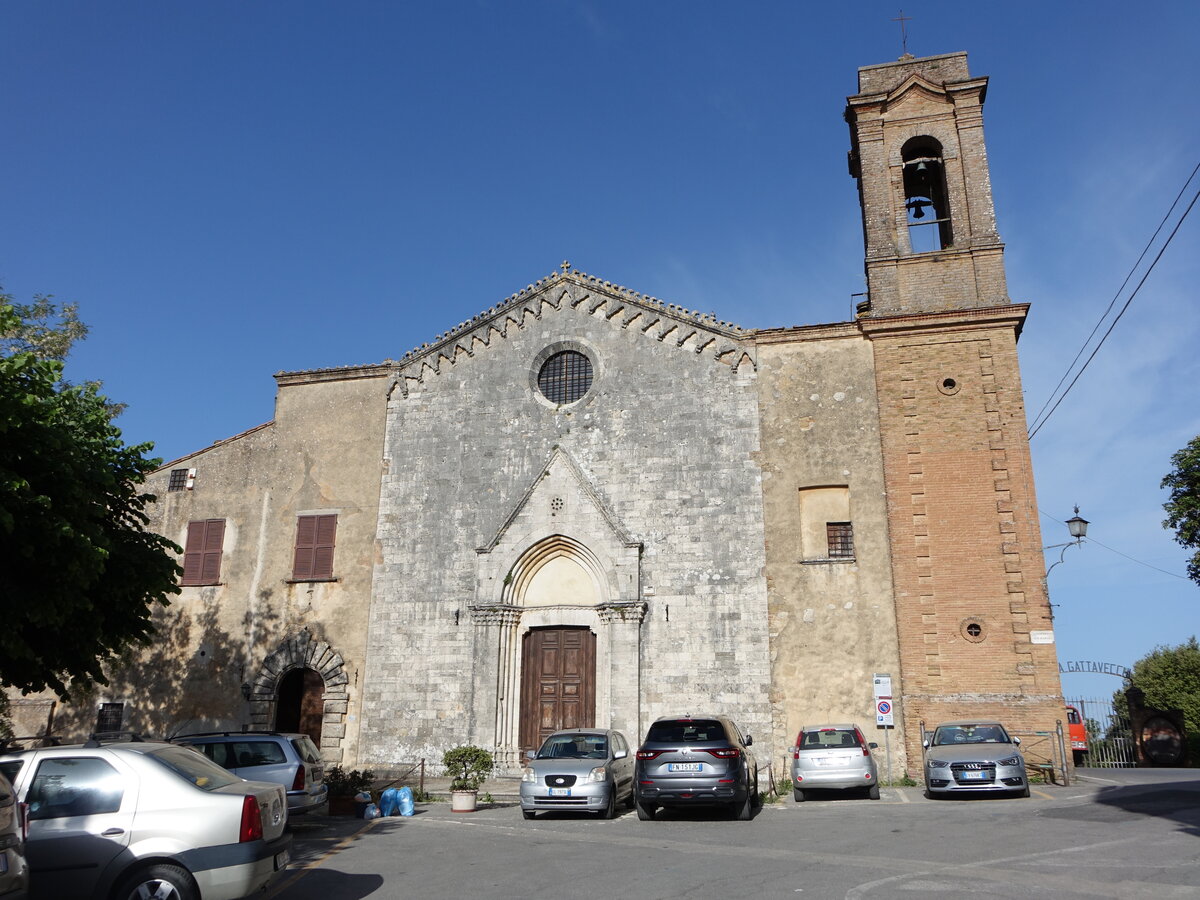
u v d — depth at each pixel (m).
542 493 28.97
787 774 24.81
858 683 25.30
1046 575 24.94
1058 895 10.30
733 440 28.20
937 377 27.20
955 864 12.33
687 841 15.23
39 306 29.94
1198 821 15.68
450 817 19.58
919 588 25.48
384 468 30.88
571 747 20.16
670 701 26.27
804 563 26.55
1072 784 23.14
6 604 15.03
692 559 27.39
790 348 28.62
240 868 9.84
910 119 30.23
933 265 28.50
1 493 14.39
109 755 10.52
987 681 24.44
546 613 28.30
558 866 12.99
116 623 18.88
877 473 26.94
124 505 19.41
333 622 29.56
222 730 29.20
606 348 30.22
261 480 31.69
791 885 11.21
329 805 19.95
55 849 9.87
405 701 28.31
